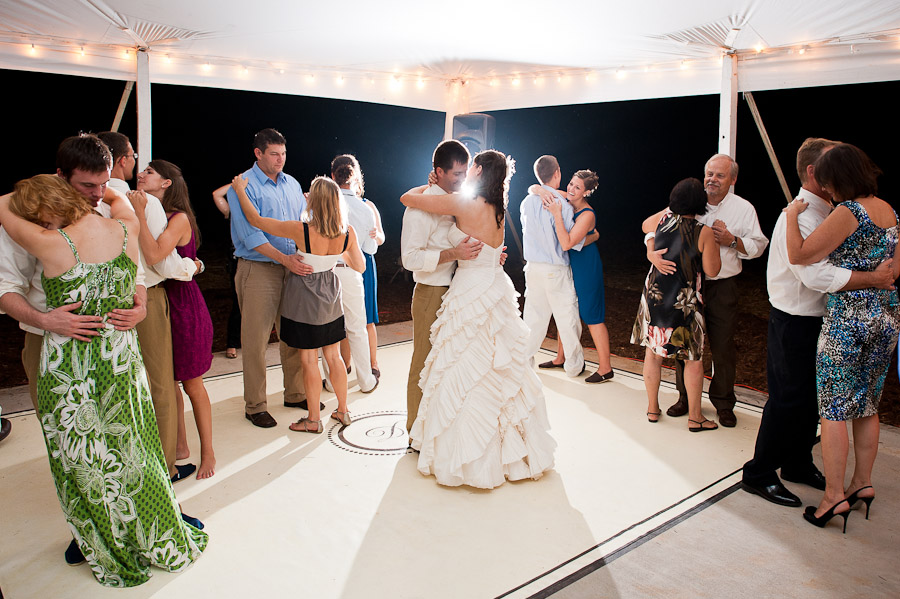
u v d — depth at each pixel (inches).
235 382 193.3
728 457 143.1
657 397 163.6
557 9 148.2
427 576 97.5
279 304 160.4
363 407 172.9
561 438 153.4
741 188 574.2
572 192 190.1
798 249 109.5
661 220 154.7
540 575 98.0
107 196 99.5
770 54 174.6
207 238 538.0
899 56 154.9
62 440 89.3
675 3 138.5
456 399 126.4
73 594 92.6
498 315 128.4
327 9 150.4
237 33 171.5
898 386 199.5
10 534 109.4
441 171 132.0
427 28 168.4
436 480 130.0
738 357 241.1
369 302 192.5
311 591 93.4
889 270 108.1
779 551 105.3
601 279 195.3
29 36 169.6
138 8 147.9
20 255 89.8
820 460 142.2
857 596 93.1
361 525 112.7
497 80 241.9
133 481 93.4
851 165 106.8
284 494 124.0
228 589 93.9
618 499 123.4
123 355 92.4
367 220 184.2
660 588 95.0
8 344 241.4
